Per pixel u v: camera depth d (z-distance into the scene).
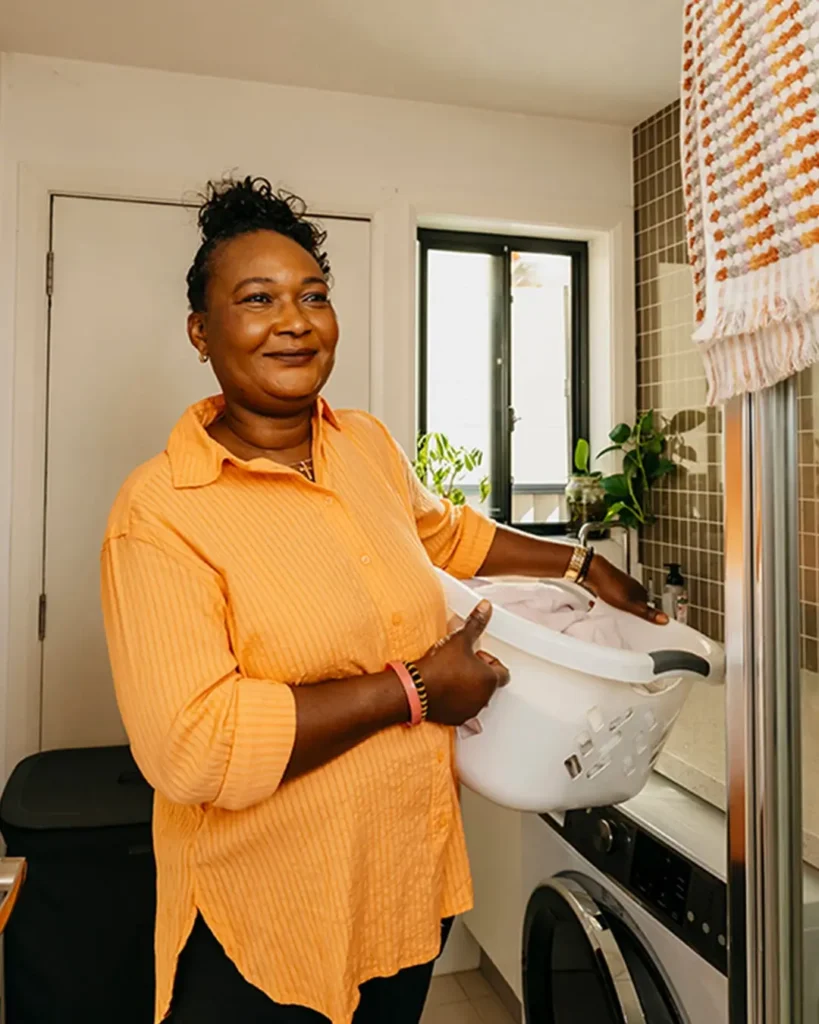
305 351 0.99
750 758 0.83
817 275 0.62
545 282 2.33
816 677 0.82
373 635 0.95
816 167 0.62
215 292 1.00
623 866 1.18
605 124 2.17
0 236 1.78
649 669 0.93
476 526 1.26
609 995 1.12
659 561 2.16
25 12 1.62
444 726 1.01
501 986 1.91
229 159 1.90
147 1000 1.52
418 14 1.62
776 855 0.82
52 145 1.81
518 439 2.35
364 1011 1.01
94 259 1.85
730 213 0.72
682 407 2.04
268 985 0.94
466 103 2.04
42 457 1.83
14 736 1.81
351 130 1.98
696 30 0.77
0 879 1.05
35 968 1.49
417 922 1.00
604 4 1.58
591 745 0.99
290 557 0.93
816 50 0.61
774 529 0.81
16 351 1.79
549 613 1.14
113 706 1.87
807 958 0.84
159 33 1.70
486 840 1.68
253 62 1.82
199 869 0.94
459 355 2.29
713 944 1.00
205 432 0.97
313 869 0.92
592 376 2.32
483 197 2.07
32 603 1.82
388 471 1.16
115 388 1.87
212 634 0.87
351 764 0.92
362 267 2.03
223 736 0.82
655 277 2.13
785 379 0.79
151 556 0.89
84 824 1.47
